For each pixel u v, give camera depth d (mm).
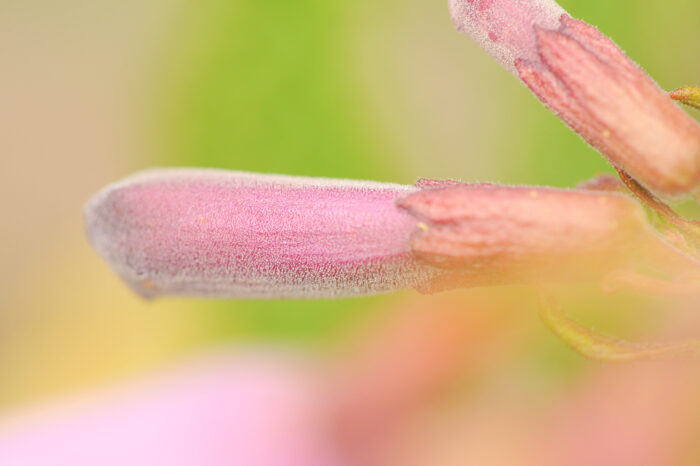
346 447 149
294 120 217
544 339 148
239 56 219
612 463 133
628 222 99
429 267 102
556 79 102
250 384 165
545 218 99
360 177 216
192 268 105
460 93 215
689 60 177
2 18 280
